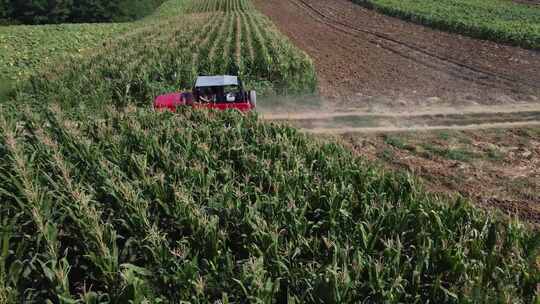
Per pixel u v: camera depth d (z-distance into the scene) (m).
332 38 36.28
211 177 9.34
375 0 54.38
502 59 27.91
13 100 19.53
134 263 7.66
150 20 54.28
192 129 12.35
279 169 9.66
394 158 13.91
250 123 12.98
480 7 48.81
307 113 18.75
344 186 8.89
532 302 5.96
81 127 13.00
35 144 11.12
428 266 6.91
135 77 20.52
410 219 7.98
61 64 24.98
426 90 21.72
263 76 22.09
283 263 6.75
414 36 36.06
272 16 51.78
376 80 23.61
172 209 8.45
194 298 6.11
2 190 8.30
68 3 59.41
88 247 7.40
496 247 7.27
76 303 6.39
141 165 9.69
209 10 62.34
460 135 15.96
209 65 22.27
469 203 8.36
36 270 6.98
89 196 8.18
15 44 34.25
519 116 17.97
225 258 7.18
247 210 8.14
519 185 11.84
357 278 6.46
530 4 53.59
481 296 6.09
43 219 7.92
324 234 8.03
